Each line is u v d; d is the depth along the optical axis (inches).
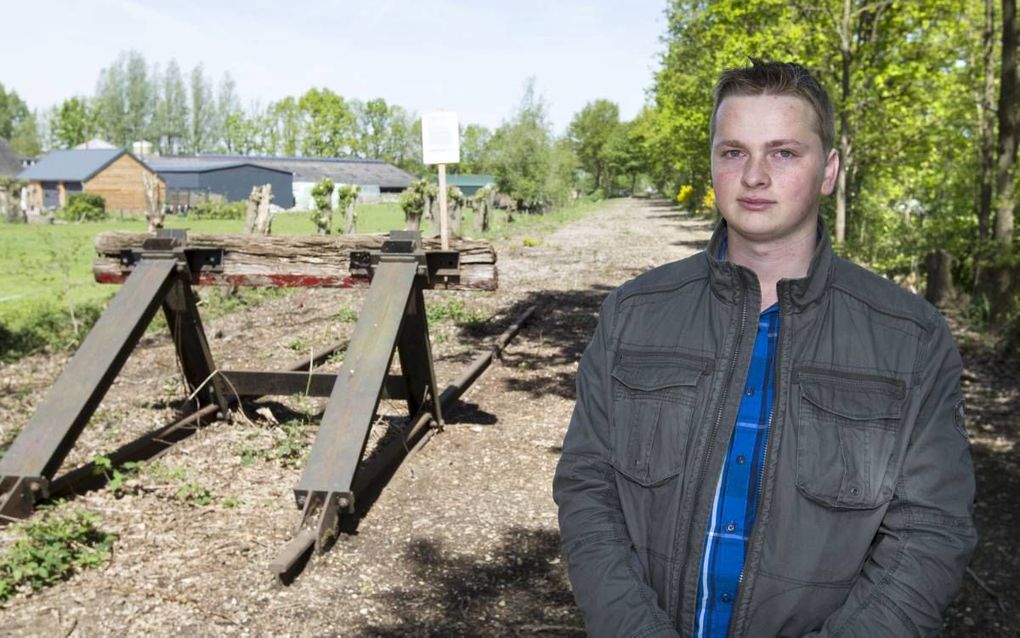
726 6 729.0
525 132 1813.5
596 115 4879.4
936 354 61.0
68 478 202.4
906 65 681.0
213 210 1945.1
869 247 675.4
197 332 252.5
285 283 238.5
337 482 183.2
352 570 173.6
